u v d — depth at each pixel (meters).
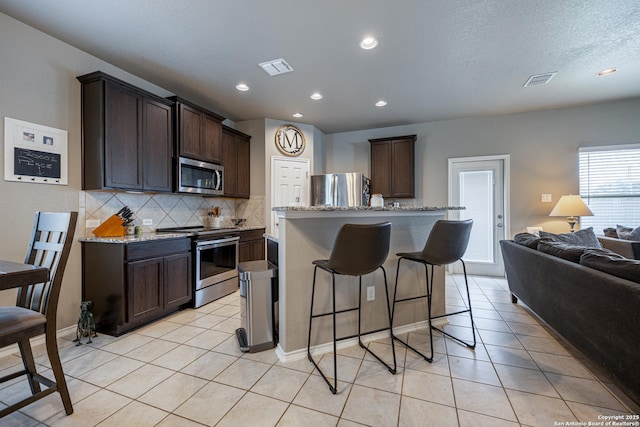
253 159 4.70
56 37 2.43
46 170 2.37
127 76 3.05
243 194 4.54
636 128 3.93
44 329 1.46
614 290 1.49
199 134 3.54
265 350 2.25
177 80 3.25
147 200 3.29
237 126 4.79
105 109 2.55
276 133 4.71
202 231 3.38
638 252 2.98
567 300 1.99
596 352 1.71
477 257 4.70
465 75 3.17
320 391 1.72
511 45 2.60
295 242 2.12
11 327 1.34
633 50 2.69
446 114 4.48
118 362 2.05
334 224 2.26
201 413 1.54
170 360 2.09
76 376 1.88
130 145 2.76
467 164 4.71
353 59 2.82
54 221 1.66
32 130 2.29
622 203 4.03
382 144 4.94
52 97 2.42
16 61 2.21
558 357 2.08
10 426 1.44
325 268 1.89
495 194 4.58
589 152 4.14
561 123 4.24
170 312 3.02
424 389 1.73
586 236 3.15
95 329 2.52
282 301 2.11
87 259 2.60
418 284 2.61
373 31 2.38
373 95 3.71
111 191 2.87
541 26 2.33
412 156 4.75
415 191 4.93
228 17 2.19
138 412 1.54
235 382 1.82
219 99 3.83
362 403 1.61
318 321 2.21
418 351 2.19
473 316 2.89
